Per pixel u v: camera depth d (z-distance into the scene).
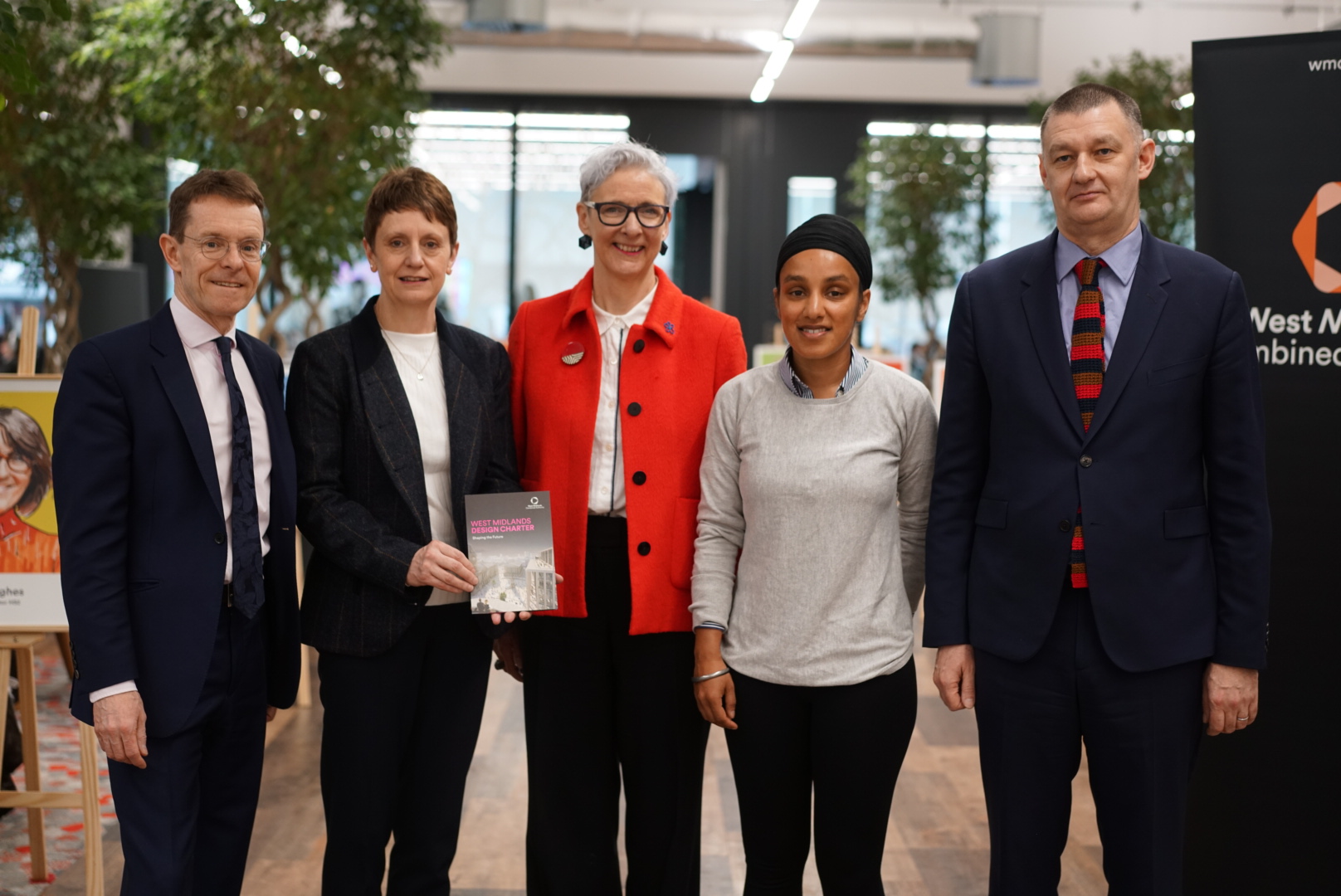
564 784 2.23
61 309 6.13
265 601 1.95
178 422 1.83
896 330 11.53
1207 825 2.35
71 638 1.77
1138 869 1.84
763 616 1.96
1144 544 1.80
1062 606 1.84
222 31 5.05
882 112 11.80
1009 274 1.94
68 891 2.78
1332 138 2.21
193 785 1.87
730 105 11.77
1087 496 1.80
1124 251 1.85
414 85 5.69
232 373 1.90
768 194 11.86
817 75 11.66
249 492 1.89
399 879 2.11
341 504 2.00
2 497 2.68
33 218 5.91
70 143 5.65
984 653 1.92
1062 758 1.87
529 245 11.92
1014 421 1.88
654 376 2.19
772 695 1.95
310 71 5.08
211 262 1.83
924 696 4.55
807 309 1.89
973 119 11.74
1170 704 1.82
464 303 11.95
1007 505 1.88
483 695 2.15
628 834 2.25
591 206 2.15
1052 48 11.25
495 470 2.15
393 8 5.21
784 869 2.01
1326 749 2.26
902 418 2.00
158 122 5.69
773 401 2.01
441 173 11.81
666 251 2.23
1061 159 1.83
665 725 2.19
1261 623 1.80
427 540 2.02
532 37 9.92
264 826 3.19
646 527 2.15
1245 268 2.29
